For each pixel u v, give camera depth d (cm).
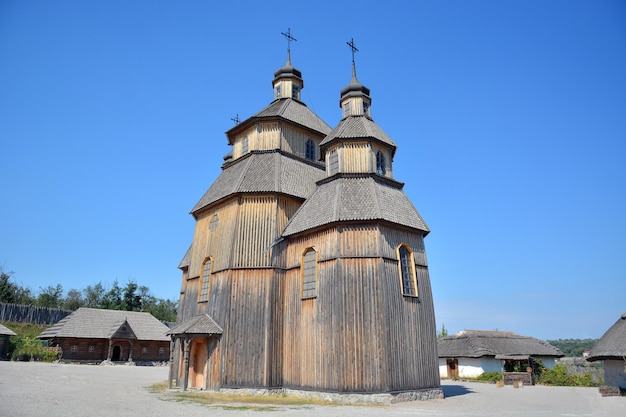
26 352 4900
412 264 2480
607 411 1939
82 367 4400
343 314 2211
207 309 2672
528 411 1911
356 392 2094
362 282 2256
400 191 2772
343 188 2556
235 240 2623
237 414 1648
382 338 2156
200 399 2139
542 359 5144
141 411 1661
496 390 3216
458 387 3522
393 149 2892
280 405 1986
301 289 2469
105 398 2023
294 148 3097
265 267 2566
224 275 2608
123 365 5334
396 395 2111
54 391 2186
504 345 4922
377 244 2312
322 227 2433
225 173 3178
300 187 2869
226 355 2414
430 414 1720
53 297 9419
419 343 2338
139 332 5666
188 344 2525
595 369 4694
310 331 2341
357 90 3005
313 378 2247
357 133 2747
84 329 5347
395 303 2280
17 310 6419
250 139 3136
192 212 3141
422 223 2631
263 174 2814
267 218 2684
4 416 1397
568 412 1886
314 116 3425
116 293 8831
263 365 2383
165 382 3047
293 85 3522
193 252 3077
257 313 2480
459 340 4997
